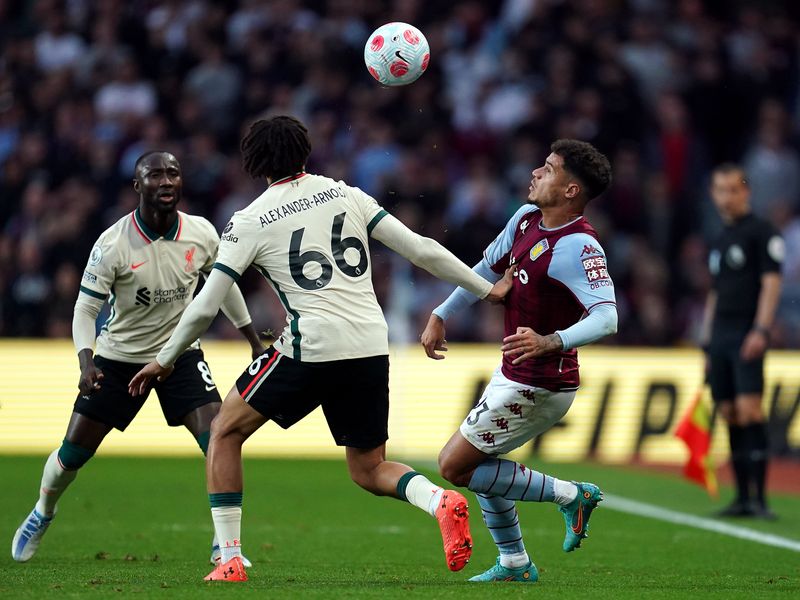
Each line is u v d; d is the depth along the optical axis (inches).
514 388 790.5
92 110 2425.0
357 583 772.6
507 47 2635.3
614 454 1946.4
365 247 782.5
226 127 2449.6
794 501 1508.4
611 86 2472.9
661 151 2500.0
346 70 2474.2
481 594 715.4
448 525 733.3
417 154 2374.5
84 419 911.7
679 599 715.4
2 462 1731.1
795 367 1957.4
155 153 914.1
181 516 1244.5
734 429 1343.5
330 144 2349.9
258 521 1228.5
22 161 2308.1
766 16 2849.4
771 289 1309.1
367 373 768.3
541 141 2410.2
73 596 685.9
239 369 1941.4
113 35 2549.2
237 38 2598.4
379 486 781.9
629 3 2699.3
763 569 933.2
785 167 2534.5
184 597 682.2
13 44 2536.9
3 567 881.5
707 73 2642.7
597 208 2354.8
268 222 764.0
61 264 2090.3
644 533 1184.2
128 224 914.7
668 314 2321.6
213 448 775.1
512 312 810.2
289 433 1939.0
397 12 2610.7
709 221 2470.5
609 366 1968.5
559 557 1007.0
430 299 2153.1
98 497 1390.3
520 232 816.3
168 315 927.0
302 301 761.0
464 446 805.2
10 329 2054.6
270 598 682.2
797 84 2728.8
